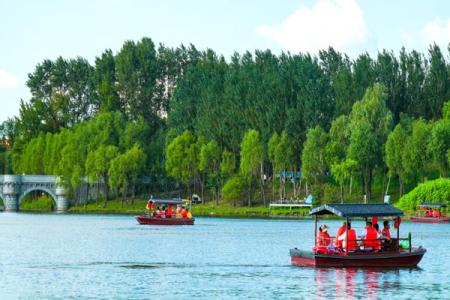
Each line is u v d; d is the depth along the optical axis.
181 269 119.94
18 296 94.56
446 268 119.50
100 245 165.38
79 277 110.94
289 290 98.00
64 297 93.75
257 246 162.38
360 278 107.25
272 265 124.38
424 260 131.88
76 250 152.88
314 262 117.81
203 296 94.25
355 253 115.94
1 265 125.81
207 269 119.75
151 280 107.62
